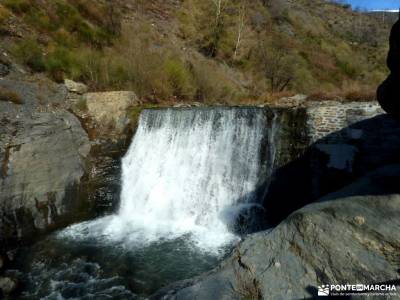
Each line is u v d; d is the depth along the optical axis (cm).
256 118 965
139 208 1051
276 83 2466
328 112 895
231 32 2866
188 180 1030
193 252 771
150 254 756
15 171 811
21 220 800
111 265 705
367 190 588
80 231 879
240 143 977
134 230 898
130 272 678
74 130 1023
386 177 630
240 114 981
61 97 1140
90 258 735
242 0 3478
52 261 725
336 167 809
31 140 873
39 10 1555
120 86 1419
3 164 790
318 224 522
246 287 479
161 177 1065
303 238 519
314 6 5912
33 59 1241
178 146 1058
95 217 973
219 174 995
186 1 2928
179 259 734
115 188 1030
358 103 870
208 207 988
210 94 1777
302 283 451
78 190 952
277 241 546
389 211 503
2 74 1063
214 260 731
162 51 1920
